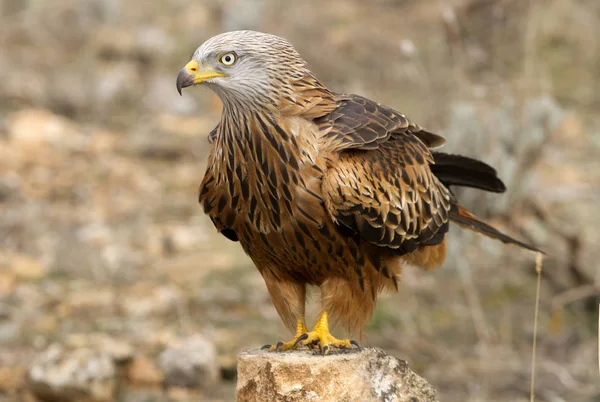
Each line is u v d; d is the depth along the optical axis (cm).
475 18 2058
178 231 1592
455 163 866
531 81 1773
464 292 1376
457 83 1792
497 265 1420
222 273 1441
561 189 1636
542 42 2242
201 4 2947
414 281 1420
